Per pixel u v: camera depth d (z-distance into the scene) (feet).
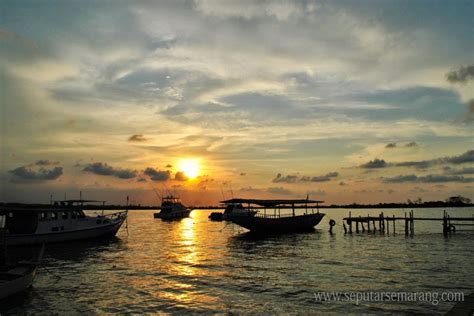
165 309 55.77
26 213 124.88
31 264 70.38
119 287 69.15
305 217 180.45
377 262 93.97
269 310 55.01
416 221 300.61
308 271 82.89
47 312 54.80
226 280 74.23
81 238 138.00
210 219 372.99
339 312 53.98
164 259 102.89
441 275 77.46
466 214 489.26
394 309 55.06
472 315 38.60
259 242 147.13
